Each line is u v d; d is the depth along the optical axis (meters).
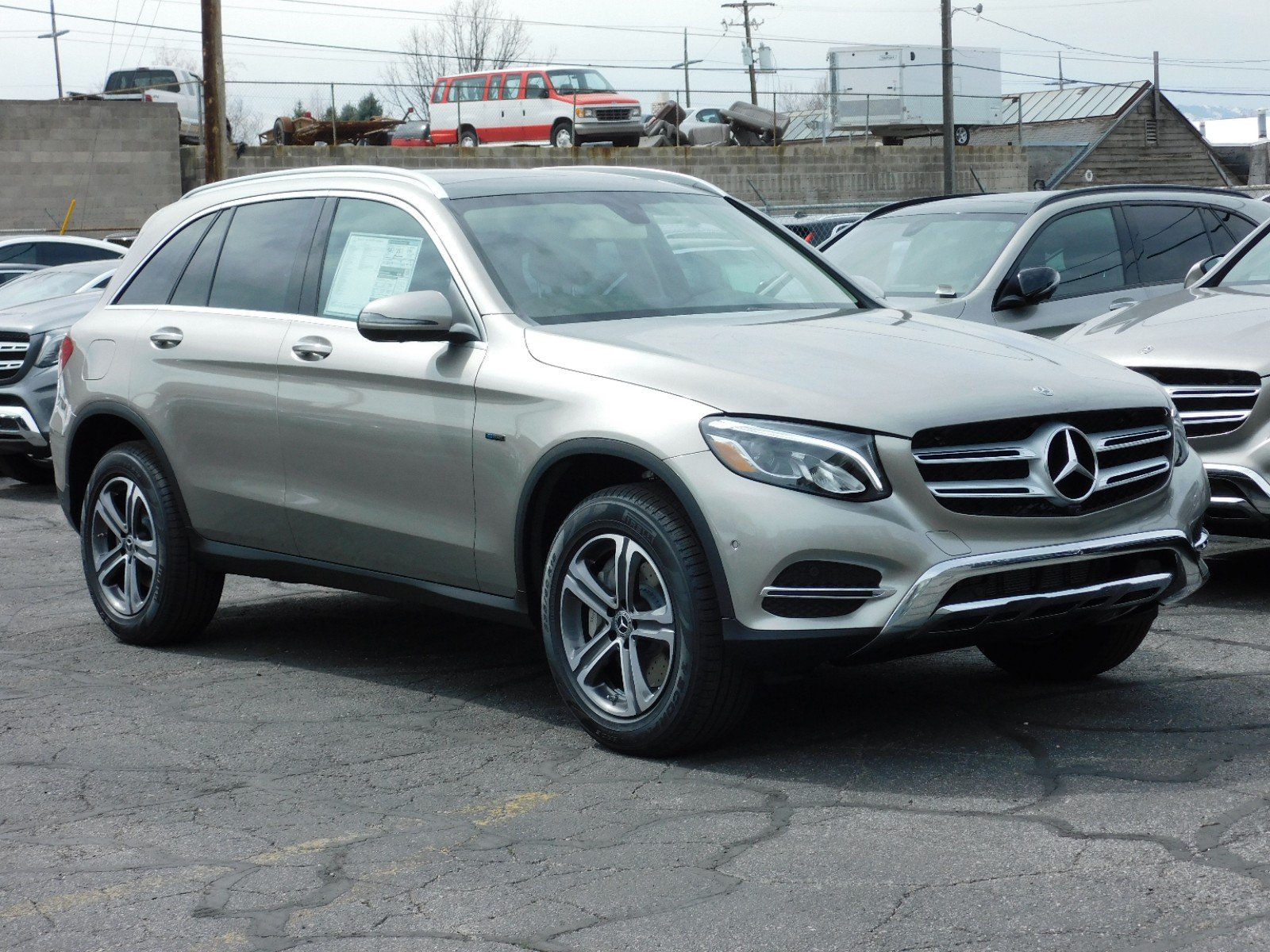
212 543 5.96
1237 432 6.18
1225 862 3.50
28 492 12.05
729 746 4.62
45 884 3.73
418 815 4.13
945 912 3.29
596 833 3.92
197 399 5.87
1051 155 50.09
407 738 4.88
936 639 4.20
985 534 4.20
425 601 5.22
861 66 40.59
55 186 32.66
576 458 4.56
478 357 4.89
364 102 34.81
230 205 6.18
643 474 4.62
